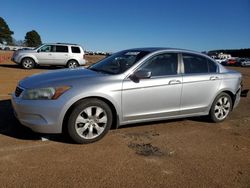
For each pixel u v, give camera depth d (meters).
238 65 54.78
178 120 6.73
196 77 6.12
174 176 4.01
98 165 4.20
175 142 5.30
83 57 21.75
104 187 3.63
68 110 4.85
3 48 95.00
